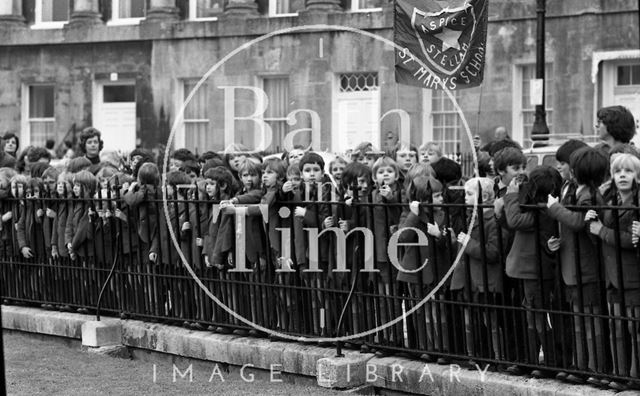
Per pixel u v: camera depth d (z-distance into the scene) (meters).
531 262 9.27
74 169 13.68
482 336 9.70
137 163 14.95
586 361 9.01
